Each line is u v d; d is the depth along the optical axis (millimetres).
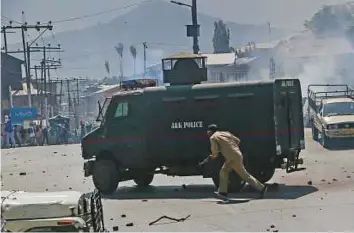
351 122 39312
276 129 23141
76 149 53094
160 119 24547
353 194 21281
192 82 25531
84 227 11227
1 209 11359
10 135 73375
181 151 24312
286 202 20297
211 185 26219
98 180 24953
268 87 23297
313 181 25297
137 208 20734
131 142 24828
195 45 53781
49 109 123312
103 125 25312
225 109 23766
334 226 16109
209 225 17078
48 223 11242
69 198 11570
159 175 31312
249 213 18641
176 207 20469
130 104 24922
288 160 24156
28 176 32594
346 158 33312
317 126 42906
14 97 123125
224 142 21656
